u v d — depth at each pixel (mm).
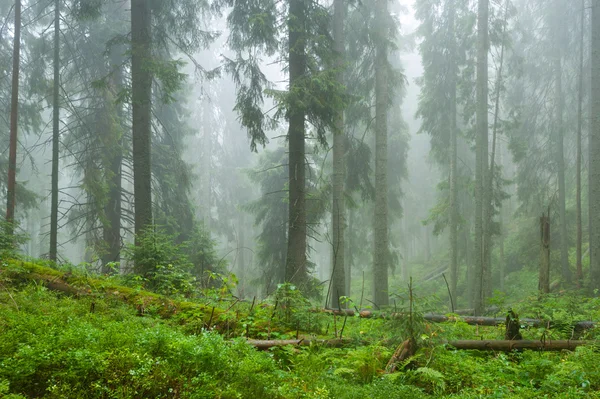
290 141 12570
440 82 21281
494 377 5938
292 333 7609
